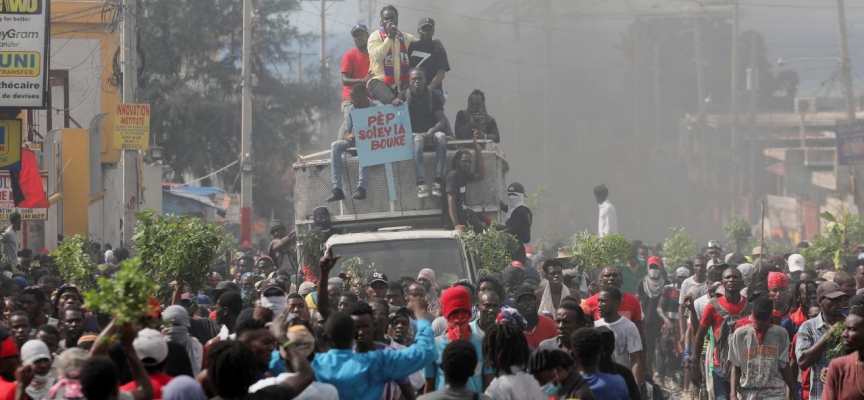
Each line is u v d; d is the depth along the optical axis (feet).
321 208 95.20
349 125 96.68
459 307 51.80
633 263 114.62
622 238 95.20
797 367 70.38
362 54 102.73
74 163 178.40
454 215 94.84
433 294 80.89
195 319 56.54
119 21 151.12
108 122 211.82
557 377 43.09
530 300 61.77
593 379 45.55
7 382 43.45
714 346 73.92
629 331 64.08
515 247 91.76
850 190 244.63
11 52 106.22
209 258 60.49
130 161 145.28
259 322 41.42
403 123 95.66
